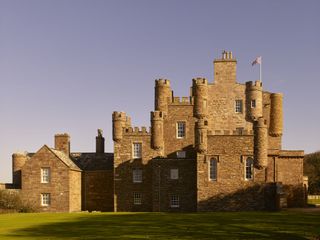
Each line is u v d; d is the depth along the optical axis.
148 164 71.94
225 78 75.44
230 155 64.12
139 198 71.69
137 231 37.56
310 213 54.03
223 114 74.88
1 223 46.91
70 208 70.06
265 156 63.44
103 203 75.12
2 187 72.00
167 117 73.31
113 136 72.94
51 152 70.69
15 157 77.56
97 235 35.38
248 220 45.44
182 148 72.62
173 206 68.69
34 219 51.78
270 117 75.94
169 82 74.06
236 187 63.66
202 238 32.62
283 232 35.25
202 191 64.19
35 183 70.62
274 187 63.03
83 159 79.06
